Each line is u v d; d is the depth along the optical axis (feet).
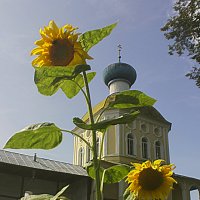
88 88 8.82
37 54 7.93
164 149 100.99
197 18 55.52
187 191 100.07
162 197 8.42
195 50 56.54
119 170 10.54
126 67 107.55
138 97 9.45
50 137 8.82
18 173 76.89
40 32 7.90
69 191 82.89
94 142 8.57
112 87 107.45
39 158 84.53
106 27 8.41
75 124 7.95
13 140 8.62
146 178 8.57
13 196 78.02
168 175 8.59
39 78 7.97
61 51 7.82
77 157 99.66
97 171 8.41
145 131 99.60
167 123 104.99
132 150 94.68
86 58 7.86
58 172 76.38
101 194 8.34
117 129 92.68
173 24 56.65
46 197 8.02
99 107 86.28
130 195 8.92
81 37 8.41
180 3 56.75
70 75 7.97
